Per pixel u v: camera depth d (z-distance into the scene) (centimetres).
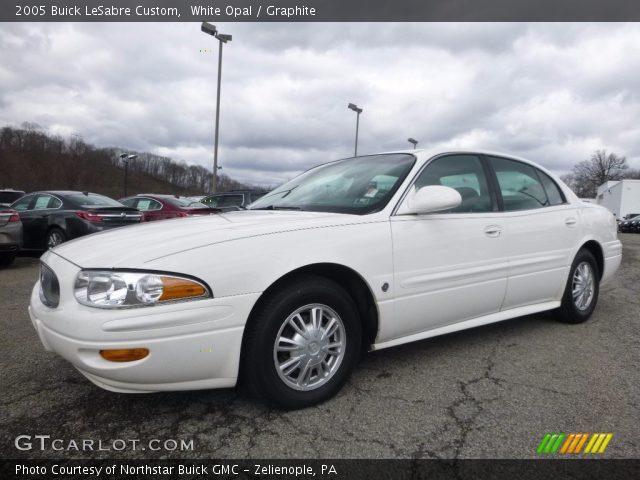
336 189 297
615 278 637
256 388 213
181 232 223
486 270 296
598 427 210
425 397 240
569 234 359
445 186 267
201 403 234
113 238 228
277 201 317
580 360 294
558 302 359
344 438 201
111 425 213
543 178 374
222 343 200
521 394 244
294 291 218
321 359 230
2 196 1598
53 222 788
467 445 196
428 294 268
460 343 326
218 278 198
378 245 246
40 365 286
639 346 322
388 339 260
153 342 187
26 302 463
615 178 7619
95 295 191
